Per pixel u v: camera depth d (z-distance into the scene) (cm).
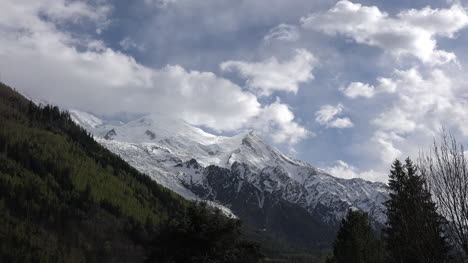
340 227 8731
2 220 19238
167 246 5681
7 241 17800
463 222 2708
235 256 5844
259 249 6184
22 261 16675
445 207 2836
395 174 5481
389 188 5678
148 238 6300
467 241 2667
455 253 2798
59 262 17662
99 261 19162
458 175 2809
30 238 18650
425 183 3047
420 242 3095
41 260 17275
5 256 16625
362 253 7919
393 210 5531
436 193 2914
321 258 10625
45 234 19638
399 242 5456
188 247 5603
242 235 6231
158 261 5666
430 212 3053
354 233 8312
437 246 3031
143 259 5947
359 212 8975
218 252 5678
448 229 2802
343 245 8144
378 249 7894
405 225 3294
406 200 3319
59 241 19638
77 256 18862
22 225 19538
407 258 4716
